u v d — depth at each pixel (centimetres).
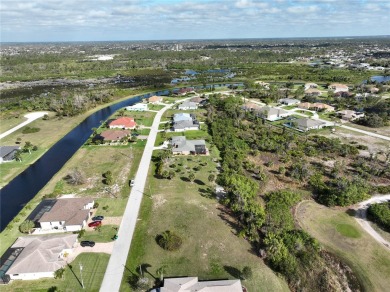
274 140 10688
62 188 7812
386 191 7538
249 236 5941
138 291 4741
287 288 4931
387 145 10381
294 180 8119
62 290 4778
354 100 15950
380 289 4878
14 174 8769
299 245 5569
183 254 5538
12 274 4981
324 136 11288
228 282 4766
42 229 6234
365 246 5762
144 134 11675
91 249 5638
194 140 10494
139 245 5747
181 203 7062
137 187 7800
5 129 12600
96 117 14488
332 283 5006
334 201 6988
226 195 7306
